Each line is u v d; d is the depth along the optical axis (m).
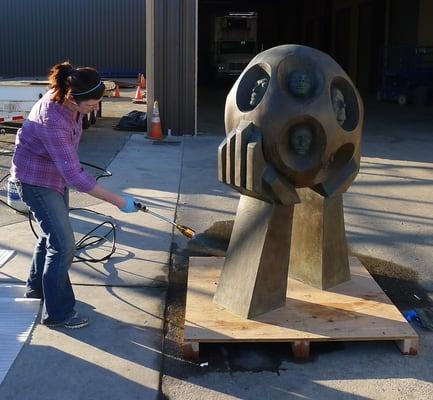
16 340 3.40
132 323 3.66
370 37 22.02
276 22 34.72
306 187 3.65
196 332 3.29
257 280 3.45
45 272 3.46
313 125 3.27
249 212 3.52
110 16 24.73
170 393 2.98
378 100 18.91
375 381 3.11
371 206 6.37
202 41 29.25
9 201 4.82
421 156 9.22
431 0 17.81
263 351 3.38
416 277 4.46
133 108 15.34
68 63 3.38
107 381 3.06
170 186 7.03
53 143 3.18
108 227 5.41
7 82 10.20
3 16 24.86
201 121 13.27
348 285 3.96
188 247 4.99
